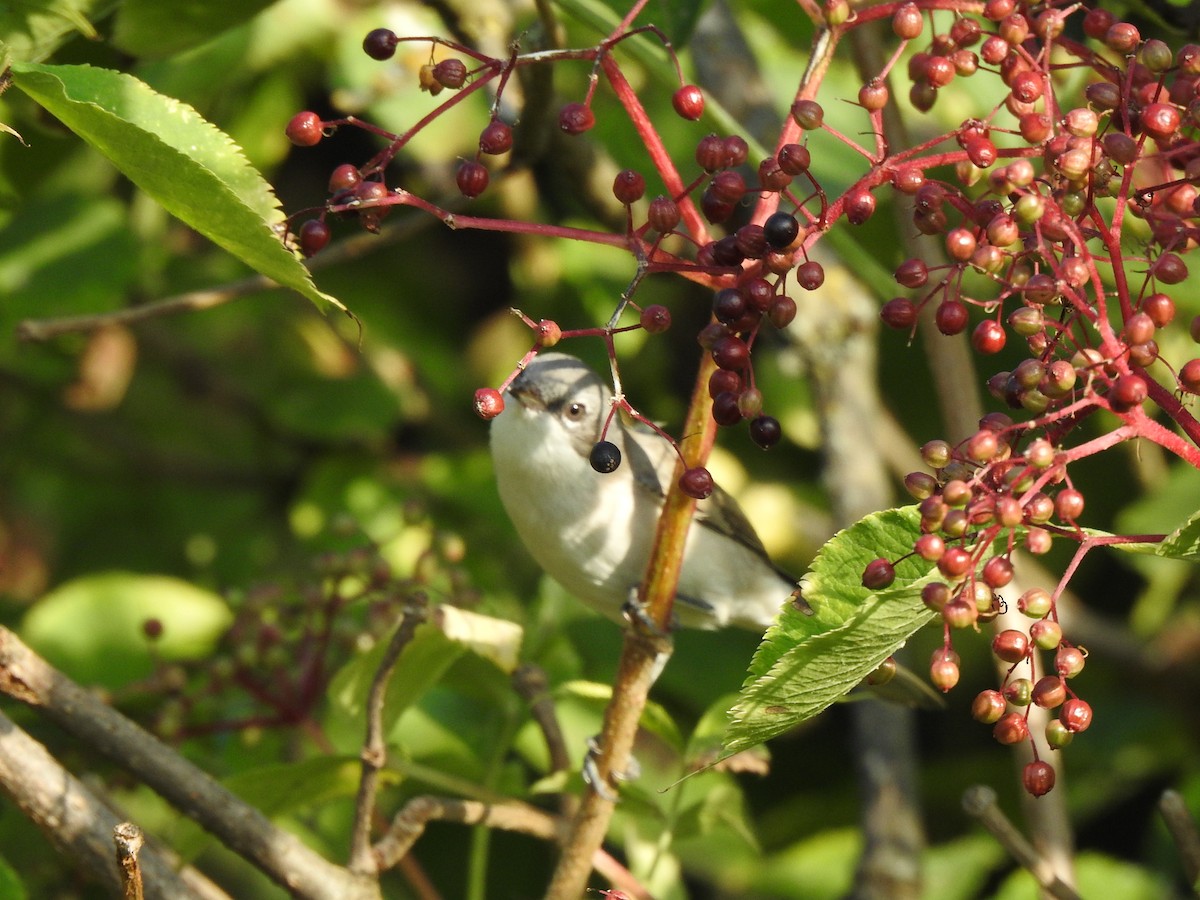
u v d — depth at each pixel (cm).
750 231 509
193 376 1395
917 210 531
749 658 1176
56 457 1416
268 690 861
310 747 969
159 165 473
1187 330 879
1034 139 528
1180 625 1228
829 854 1193
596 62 539
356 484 1295
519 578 1271
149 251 1295
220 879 1221
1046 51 538
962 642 1284
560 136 935
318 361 1390
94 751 652
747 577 1059
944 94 1091
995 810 686
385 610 848
